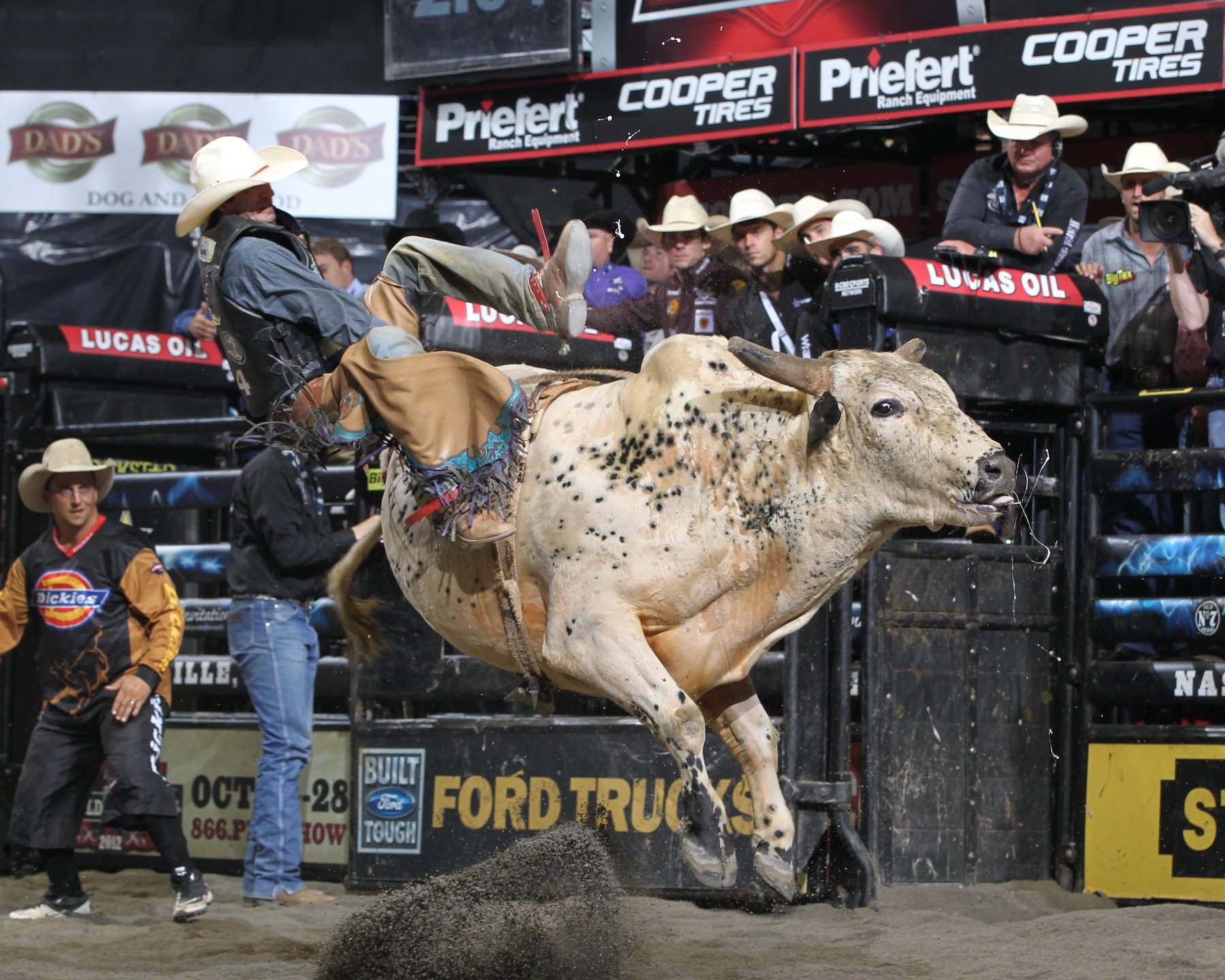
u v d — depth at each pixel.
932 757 9.76
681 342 7.27
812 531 7.00
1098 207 14.26
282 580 10.48
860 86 13.44
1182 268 10.38
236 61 17.34
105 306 17.36
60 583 10.18
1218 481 9.59
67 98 17.44
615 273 12.11
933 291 9.39
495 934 7.52
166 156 17.31
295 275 7.25
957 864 9.79
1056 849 10.02
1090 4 12.73
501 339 10.41
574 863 8.01
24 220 17.47
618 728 10.07
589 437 7.27
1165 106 13.77
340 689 11.52
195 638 12.73
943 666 9.82
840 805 9.43
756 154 15.21
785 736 9.57
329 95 17.08
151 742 9.83
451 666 10.70
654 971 7.50
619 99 14.45
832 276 9.53
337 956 7.52
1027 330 9.73
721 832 6.82
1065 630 10.04
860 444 6.85
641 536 7.05
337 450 7.52
